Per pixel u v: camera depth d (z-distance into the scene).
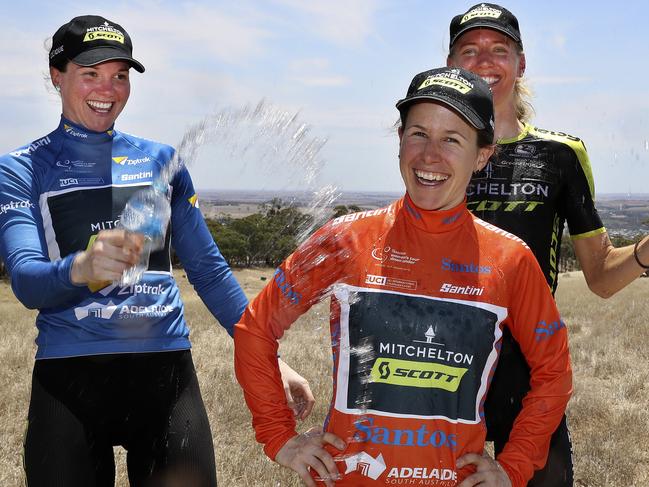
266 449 1.85
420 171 1.87
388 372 1.82
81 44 2.20
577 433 5.20
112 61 2.23
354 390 1.83
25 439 2.12
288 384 2.34
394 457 1.81
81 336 2.13
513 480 1.83
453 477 1.82
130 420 2.20
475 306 1.87
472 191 2.56
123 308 2.17
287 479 4.02
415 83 1.96
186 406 2.24
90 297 2.14
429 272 1.88
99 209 2.23
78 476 2.06
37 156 2.22
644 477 4.32
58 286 1.78
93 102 2.24
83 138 2.27
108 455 2.22
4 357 7.59
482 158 1.99
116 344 2.15
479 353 1.87
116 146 2.33
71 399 2.10
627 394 6.36
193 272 2.49
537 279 1.96
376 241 1.91
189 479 2.14
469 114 1.82
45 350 2.13
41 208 2.19
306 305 1.91
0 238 2.08
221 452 4.44
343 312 1.88
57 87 2.32
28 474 2.09
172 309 2.29
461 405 1.85
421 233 1.90
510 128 2.57
